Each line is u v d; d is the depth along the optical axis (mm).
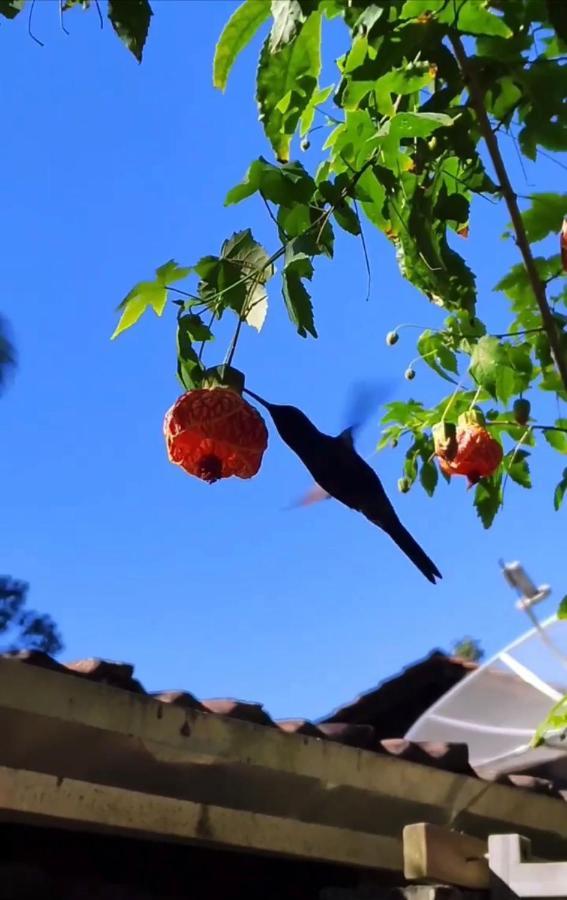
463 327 613
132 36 413
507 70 449
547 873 520
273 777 645
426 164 471
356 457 475
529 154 484
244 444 463
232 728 619
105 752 574
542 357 615
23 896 637
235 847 631
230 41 469
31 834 653
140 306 493
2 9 429
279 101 478
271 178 483
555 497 673
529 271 426
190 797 620
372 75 440
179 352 481
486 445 593
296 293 473
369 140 463
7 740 541
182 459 469
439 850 534
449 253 490
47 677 544
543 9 449
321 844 666
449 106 455
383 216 493
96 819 563
